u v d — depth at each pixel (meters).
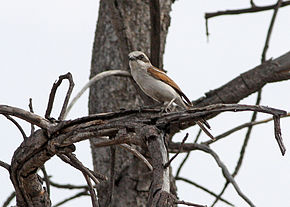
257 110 6.04
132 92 13.20
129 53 12.52
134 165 12.47
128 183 12.41
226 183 12.03
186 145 12.12
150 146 6.06
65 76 8.55
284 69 12.20
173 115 6.32
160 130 6.22
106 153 12.89
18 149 8.02
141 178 12.42
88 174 7.92
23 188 8.30
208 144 12.80
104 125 6.99
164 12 13.52
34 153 7.85
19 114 7.79
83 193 12.84
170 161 5.57
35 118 7.76
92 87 13.61
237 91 12.38
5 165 8.20
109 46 13.67
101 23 14.02
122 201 12.36
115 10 12.58
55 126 7.57
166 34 13.52
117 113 7.14
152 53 11.96
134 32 13.29
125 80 13.25
